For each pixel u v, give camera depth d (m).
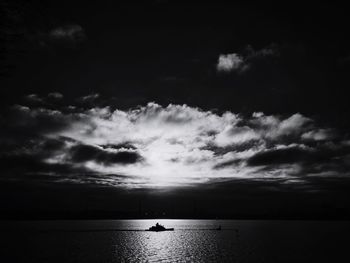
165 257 128.38
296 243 186.62
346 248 155.12
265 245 174.50
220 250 150.62
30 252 142.00
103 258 125.06
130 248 162.62
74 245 175.75
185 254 137.00
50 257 126.06
